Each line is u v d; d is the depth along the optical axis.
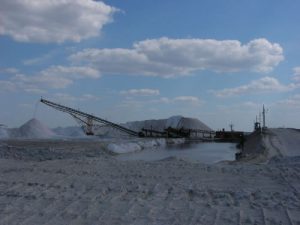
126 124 105.44
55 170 16.19
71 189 12.48
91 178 14.34
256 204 10.66
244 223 9.03
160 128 105.44
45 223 9.13
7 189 12.52
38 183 13.40
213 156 44.22
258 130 64.31
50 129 81.69
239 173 15.56
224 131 96.75
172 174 15.23
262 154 32.31
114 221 9.25
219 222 9.10
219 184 13.33
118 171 15.93
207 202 10.91
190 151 54.25
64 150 37.16
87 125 82.81
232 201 11.04
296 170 16.20
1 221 9.25
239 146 67.56
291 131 70.12
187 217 9.50
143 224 9.01
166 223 9.05
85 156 34.28
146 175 14.95
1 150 33.28
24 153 32.69
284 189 12.51
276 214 9.73
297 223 8.99
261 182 13.73
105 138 73.56
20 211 10.07
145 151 53.91
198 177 14.63
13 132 72.62
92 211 10.05
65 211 10.04
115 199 11.22
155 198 11.33
